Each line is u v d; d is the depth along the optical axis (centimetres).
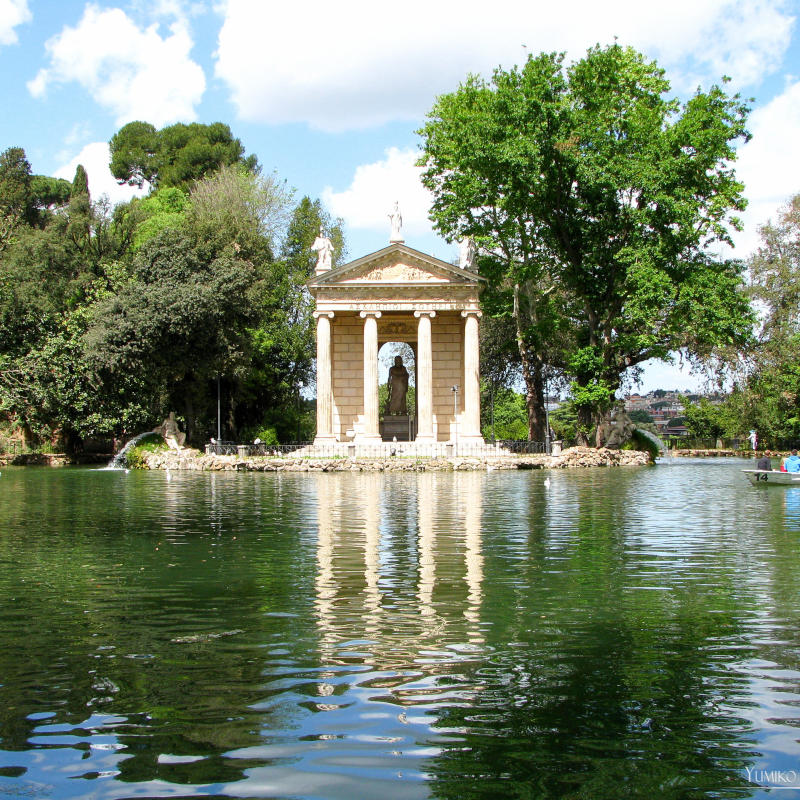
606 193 6775
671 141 6719
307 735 902
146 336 7169
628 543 2270
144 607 1499
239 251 9062
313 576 1783
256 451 7681
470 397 7981
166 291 7262
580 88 6875
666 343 7300
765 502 3522
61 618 1419
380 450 7550
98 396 8006
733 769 821
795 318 7950
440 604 1512
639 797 766
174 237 7794
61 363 7919
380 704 993
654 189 6575
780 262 8025
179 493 4178
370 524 2728
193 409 8319
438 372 8575
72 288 8700
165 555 2078
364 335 8038
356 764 831
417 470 6519
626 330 7469
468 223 7575
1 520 2892
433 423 8112
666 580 1733
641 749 869
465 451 7581
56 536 2458
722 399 8438
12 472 6519
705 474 5853
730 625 1359
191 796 767
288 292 10206
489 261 7875
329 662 1156
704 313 6500
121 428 8419
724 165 6881
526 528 2606
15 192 12294
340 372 8550
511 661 1160
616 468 6825
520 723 934
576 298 7906
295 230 10844
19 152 13400
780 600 1541
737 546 2206
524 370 8162
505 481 5144
